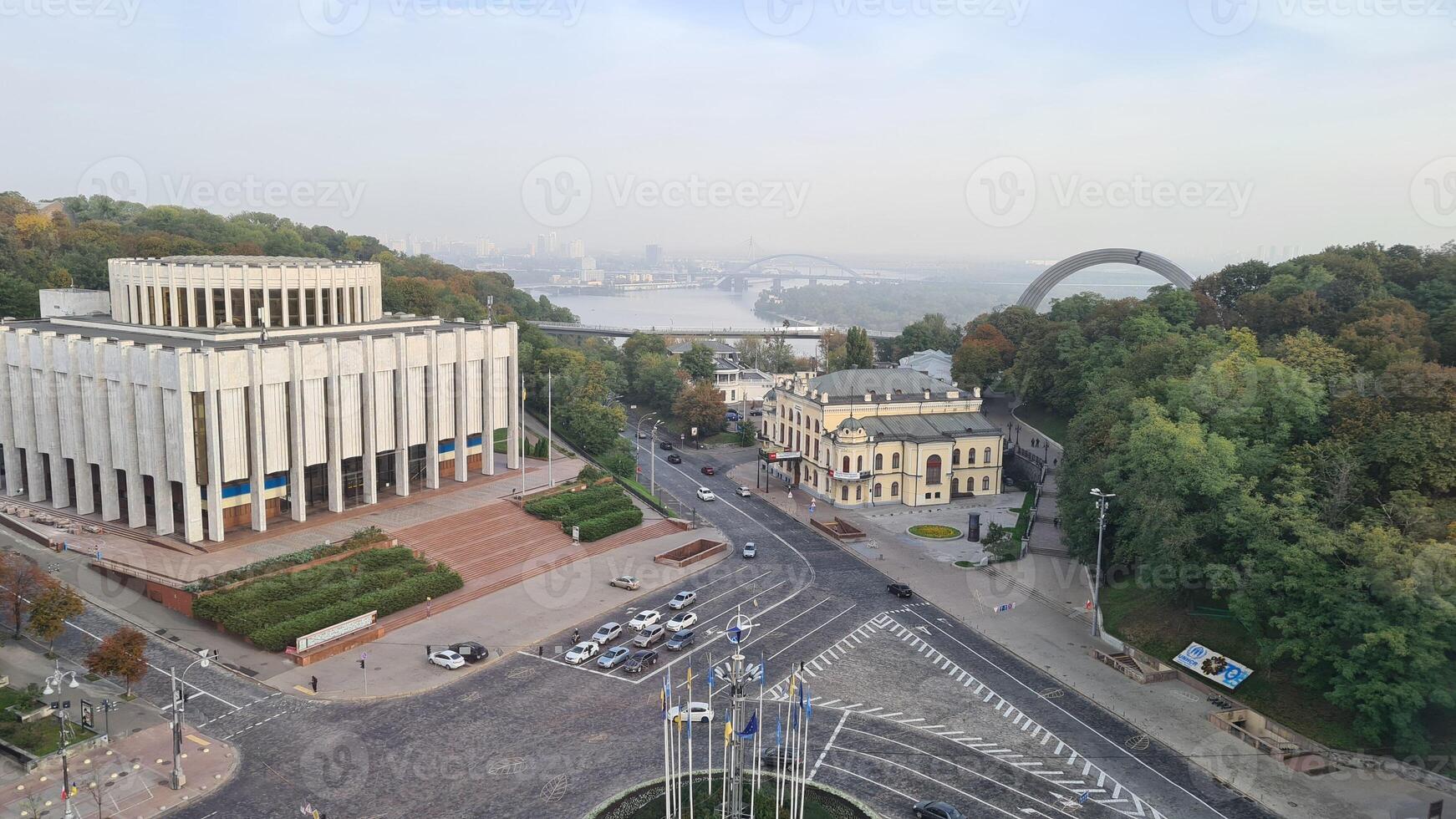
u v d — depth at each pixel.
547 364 198.00
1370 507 86.31
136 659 77.25
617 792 66.81
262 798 65.19
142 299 129.12
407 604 99.69
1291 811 66.62
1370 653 73.25
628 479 158.50
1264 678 83.69
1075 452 119.00
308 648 87.75
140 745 71.81
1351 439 91.50
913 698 83.94
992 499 156.88
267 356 109.56
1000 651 95.12
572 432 176.00
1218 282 195.75
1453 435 85.12
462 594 105.12
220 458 105.88
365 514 120.50
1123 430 108.44
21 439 118.75
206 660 72.62
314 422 116.06
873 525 141.12
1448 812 66.31
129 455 108.44
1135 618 98.31
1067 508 115.31
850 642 96.25
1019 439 185.25
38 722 73.44
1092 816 65.81
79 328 125.38
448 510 124.75
